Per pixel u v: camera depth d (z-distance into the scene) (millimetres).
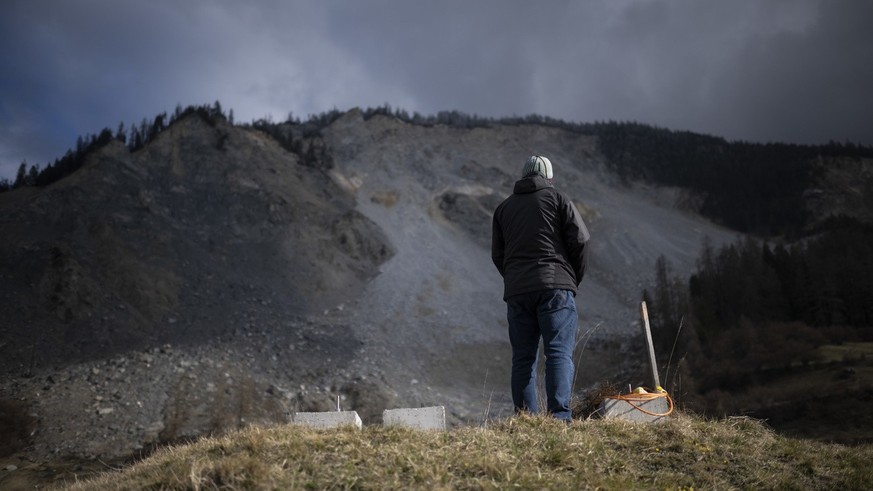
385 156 152625
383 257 108375
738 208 151750
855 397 52719
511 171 156125
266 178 117188
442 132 170125
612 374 67875
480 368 74188
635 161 170875
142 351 61250
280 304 83375
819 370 62312
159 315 71375
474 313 90625
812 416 50938
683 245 127500
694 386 59875
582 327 84562
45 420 45031
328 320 82625
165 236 89375
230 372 58406
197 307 75688
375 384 62656
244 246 97125
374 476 4496
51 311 65812
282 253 98000
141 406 48469
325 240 105500
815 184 161125
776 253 100188
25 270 70938
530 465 4824
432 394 63531
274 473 4457
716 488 4844
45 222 83375
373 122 167875
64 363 57188
